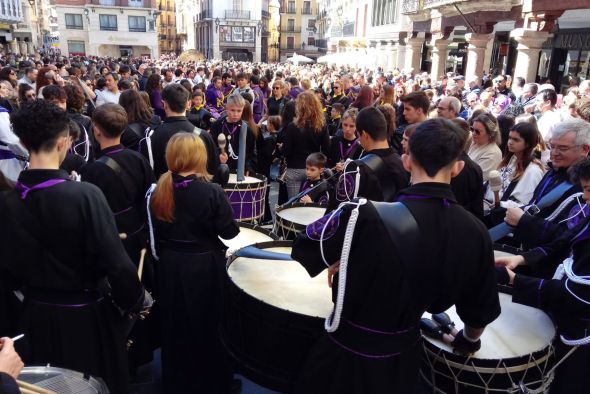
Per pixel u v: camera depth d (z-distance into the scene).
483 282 1.81
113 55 49.25
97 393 1.75
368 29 29.73
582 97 5.72
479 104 7.46
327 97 12.59
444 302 1.79
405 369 1.82
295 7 67.88
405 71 20.17
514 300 2.33
